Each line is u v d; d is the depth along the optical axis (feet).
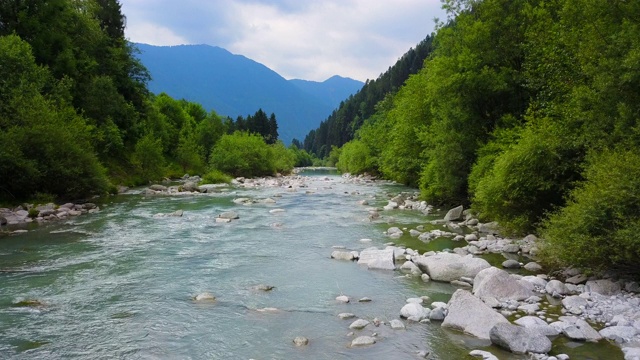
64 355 24.23
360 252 49.26
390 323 28.81
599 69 43.14
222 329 28.17
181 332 27.68
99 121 146.41
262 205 95.30
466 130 77.82
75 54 145.38
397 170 150.82
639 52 38.27
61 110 104.63
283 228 66.03
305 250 51.55
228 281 39.14
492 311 27.71
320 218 76.28
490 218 65.26
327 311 31.53
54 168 86.89
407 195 116.88
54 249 51.60
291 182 175.94
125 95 186.80
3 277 39.96
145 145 159.22
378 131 207.82
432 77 82.28
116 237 58.85
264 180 189.26
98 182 99.35
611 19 45.91
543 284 35.94
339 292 35.94
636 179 32.45
